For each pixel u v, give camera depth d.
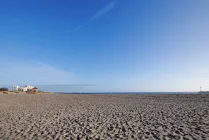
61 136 6.88
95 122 9.17
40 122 9.31
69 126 8.39
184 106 15.09
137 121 9.27
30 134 7.20
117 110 13.40
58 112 12.60
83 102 20.36
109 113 11.98
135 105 16.70
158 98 25.30
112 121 9.36
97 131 7.48
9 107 15.54
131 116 10.73
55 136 6.89
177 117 10.14
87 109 14.14
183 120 9.27
